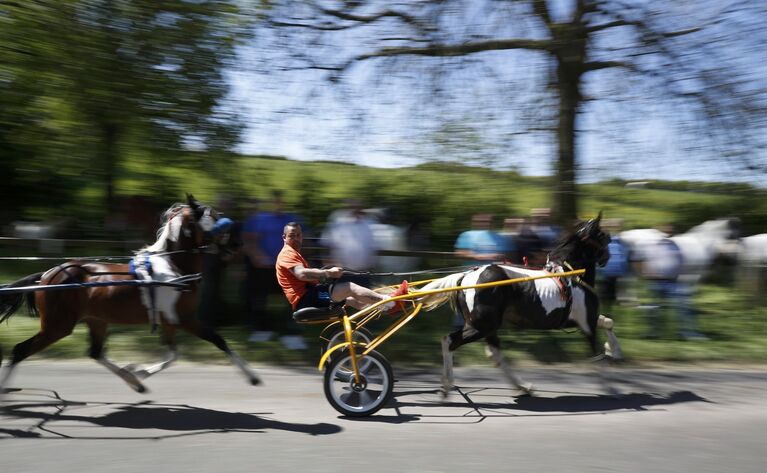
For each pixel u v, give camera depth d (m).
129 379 6.30
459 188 14.75
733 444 5.32
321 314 6.17
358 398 6.02
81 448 5.02
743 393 6.94
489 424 5.78
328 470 4.62
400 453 4.98
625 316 10.39
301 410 6.12
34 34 10.12
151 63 10.66
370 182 14.84
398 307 6.49
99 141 11.99
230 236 6.50
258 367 7.79
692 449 5.18
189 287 6.10
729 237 12.64
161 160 12.67
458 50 11.19
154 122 11.45
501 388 7.05
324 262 10.12
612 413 6.17
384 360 5.96
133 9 10.23
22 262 11.99
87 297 5.95
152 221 11.38
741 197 14.64
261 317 8.80
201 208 6.36
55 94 10.88
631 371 7.91
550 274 6.35
